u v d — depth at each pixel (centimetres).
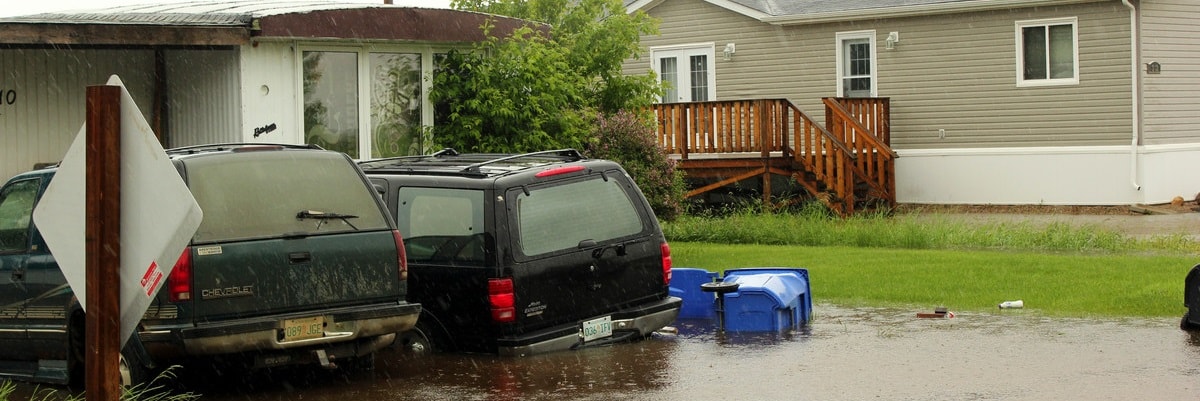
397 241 820
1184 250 1564
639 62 2773
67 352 803
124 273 483
